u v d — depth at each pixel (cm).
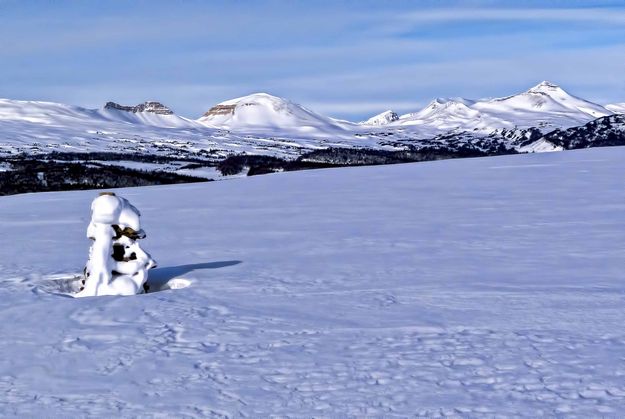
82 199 2995
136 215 1149
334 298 985
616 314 836
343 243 1520
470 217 1872
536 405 559
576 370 637
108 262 1131
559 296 941
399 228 1722
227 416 561
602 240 1420
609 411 541
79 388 641
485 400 574
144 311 942
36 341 806
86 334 833
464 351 708
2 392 634
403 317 859
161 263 1362
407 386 614
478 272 1139
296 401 589
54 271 1298
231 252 1462
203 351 746
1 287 1141
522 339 743
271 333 809
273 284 1102
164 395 615
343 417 550
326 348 739
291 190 2984
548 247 1362
